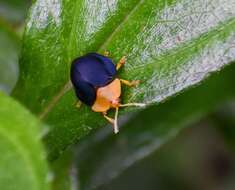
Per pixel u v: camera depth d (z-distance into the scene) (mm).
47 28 94
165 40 90
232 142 129
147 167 140
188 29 89
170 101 120
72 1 94
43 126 72
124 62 91
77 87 91
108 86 90
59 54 94
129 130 121
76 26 94
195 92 120
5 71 109
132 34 92
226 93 121
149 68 90
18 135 70
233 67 119
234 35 86
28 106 94
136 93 90
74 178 100
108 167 119
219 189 142
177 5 90
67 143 92
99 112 91
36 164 70
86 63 91
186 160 140
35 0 93
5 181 70
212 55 86
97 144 120
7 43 109
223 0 88
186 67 87
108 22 93
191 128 139
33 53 94
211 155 141
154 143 120
